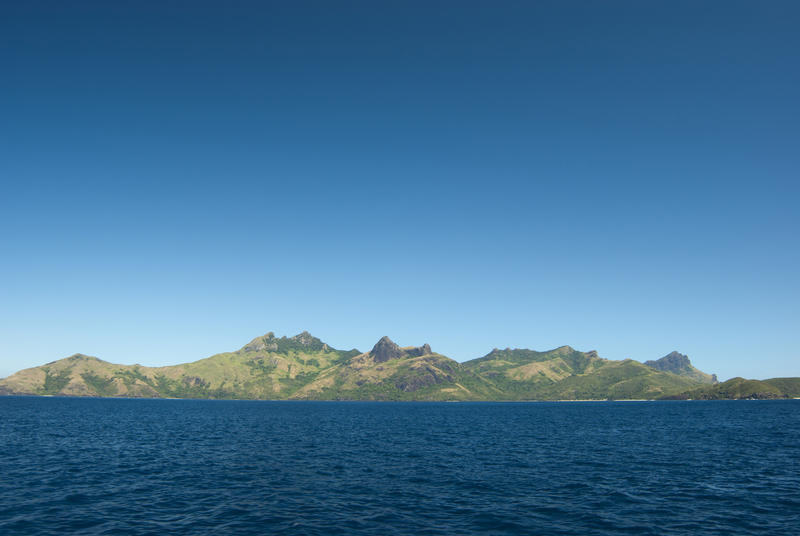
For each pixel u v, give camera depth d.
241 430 117.81
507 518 35.16
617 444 86.19
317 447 81.00
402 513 36.50
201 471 55.03
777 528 32.81
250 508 37.84
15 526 32.31
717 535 31.17
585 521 34.44
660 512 36.91
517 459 66.38
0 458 61.81
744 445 82.44
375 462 63.25
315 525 33.22
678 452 73.44
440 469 57.41
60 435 94.81
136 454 69.06
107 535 30.62
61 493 42.38
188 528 32.34
